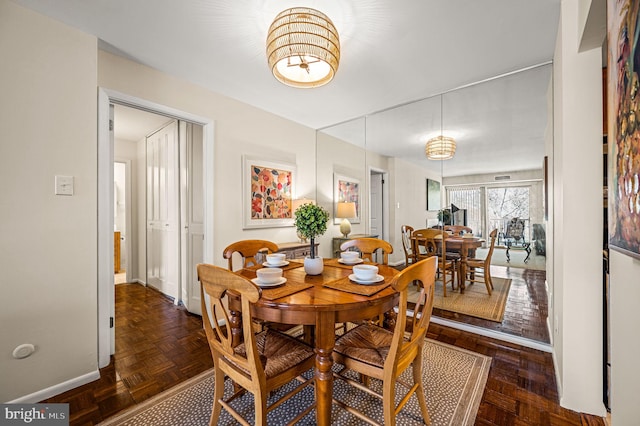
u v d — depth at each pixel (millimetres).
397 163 3219
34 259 1654
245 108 3068
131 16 1703
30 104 1644
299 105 3139
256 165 3160
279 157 3479
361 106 3154
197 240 3066
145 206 4340
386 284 1532
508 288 2510
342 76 2457
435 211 2922
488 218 2615
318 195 4055
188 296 3146
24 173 1622
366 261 2180
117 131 4082
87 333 1851
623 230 838
